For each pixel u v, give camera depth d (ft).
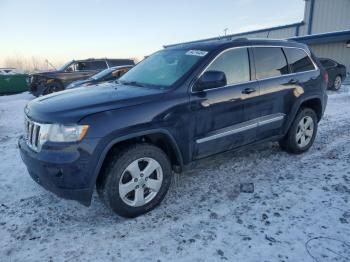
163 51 14.88
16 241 9.61
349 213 10.48
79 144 9.21
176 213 10.94
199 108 11.46
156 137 10.93
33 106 10.93
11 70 101.09
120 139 9.75
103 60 49.21
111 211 11.16
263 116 13.82
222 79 11.51
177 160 11.44
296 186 12.64
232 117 12.59
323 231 9.57
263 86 13.60
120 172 10.03
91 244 9.37
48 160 9.30
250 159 15.72
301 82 15.30
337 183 12.78
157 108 10.44
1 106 39.81
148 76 13.08
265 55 14.07
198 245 9.14
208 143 12.04
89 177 9.45
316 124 16.83
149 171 10.73
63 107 9.96
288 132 15.64
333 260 8.31
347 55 63.87
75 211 11.28
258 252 8.74
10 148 19.39
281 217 10.42
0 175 14.75
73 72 43.62
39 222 10.62
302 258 8.43
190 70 11.67
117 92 11.35
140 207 10.72
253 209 11.00
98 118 9.45
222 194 12.20
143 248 9.11
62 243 9.46
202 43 13.58
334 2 69.00
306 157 15.92
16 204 11.89
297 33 76.74
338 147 17.42
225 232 9.72
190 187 12.86
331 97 38.42
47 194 12.64
